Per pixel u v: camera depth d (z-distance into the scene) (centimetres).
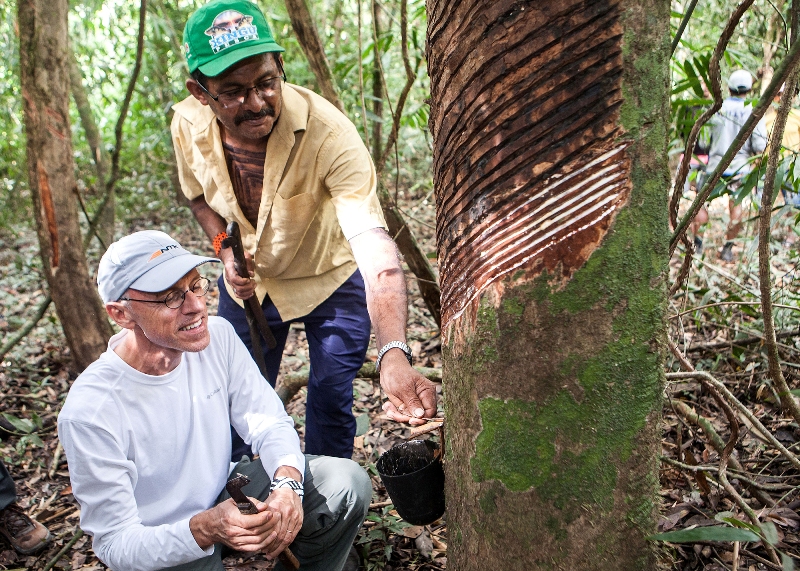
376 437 293
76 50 613
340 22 525
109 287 162
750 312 281
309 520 187
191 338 167
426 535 225
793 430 247
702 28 430
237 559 224
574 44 107
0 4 543
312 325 235
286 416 196
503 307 118
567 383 115
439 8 121
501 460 121
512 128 113
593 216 111
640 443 118
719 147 410
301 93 214
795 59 125
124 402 167
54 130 307
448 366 133
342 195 209
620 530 120
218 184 223
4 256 602
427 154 674
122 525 165
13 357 380
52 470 289
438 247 137
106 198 328
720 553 193
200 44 190
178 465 176
